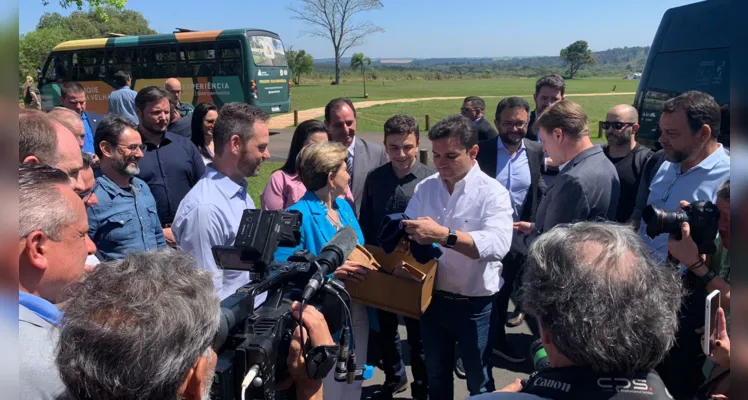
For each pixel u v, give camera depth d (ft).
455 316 9.37
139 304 3.49
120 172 10.77
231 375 4.48
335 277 8.98
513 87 173.88
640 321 3.90
